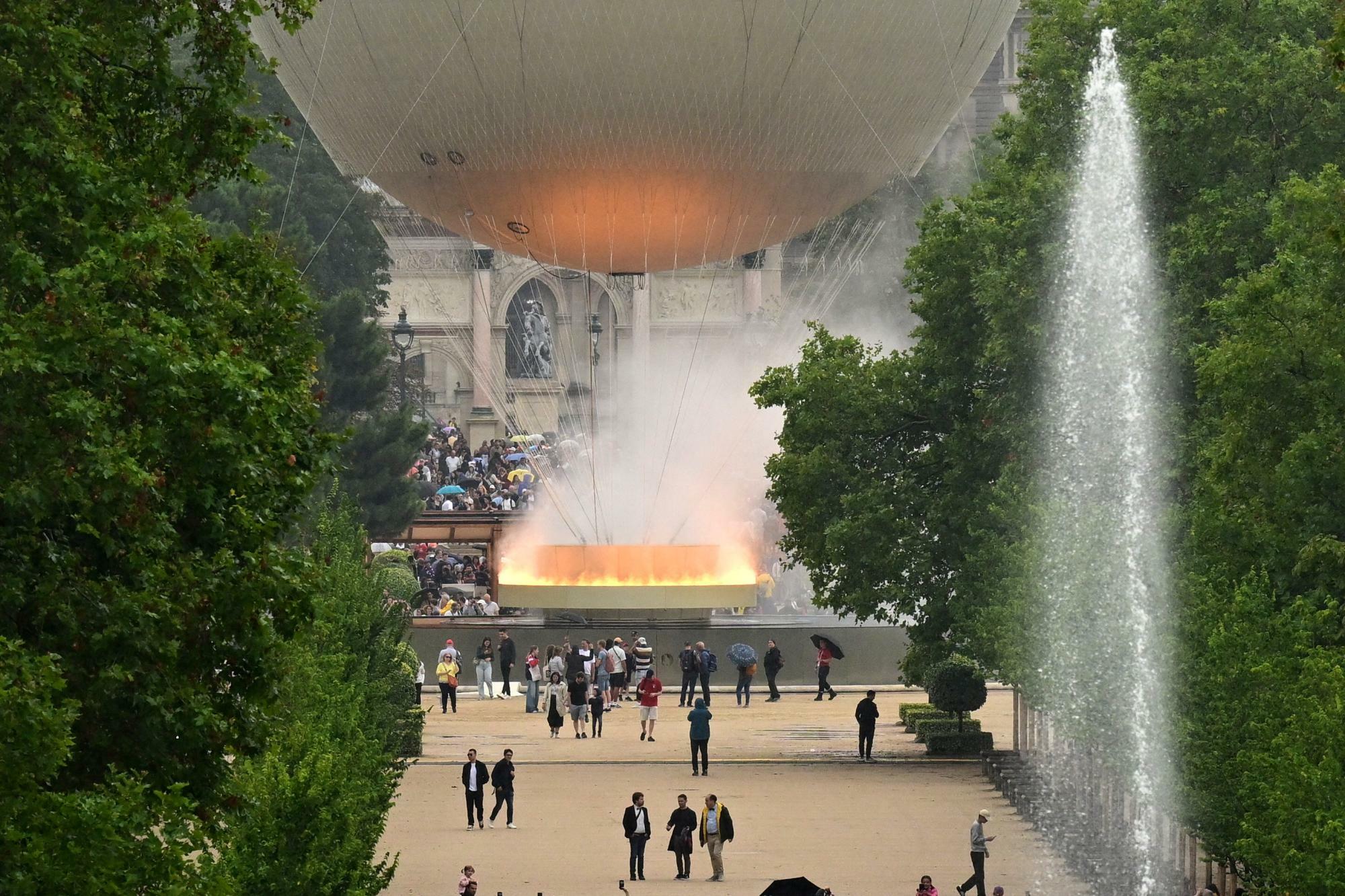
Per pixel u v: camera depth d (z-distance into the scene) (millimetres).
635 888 41906
